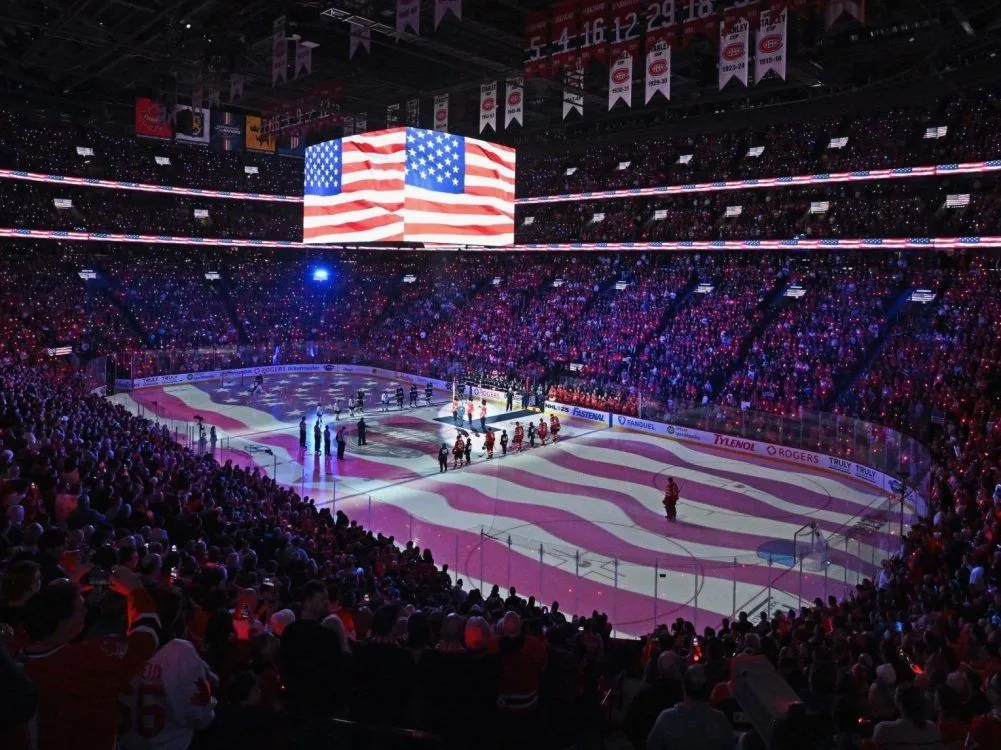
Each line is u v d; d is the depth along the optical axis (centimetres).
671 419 4531
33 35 4222
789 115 4825
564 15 2636
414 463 3878
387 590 1418
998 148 4153
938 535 1902
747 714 487
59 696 423
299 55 3272
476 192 4047
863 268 4969
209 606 842
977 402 2916
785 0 2170
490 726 657
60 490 1419
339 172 4038
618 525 2989
